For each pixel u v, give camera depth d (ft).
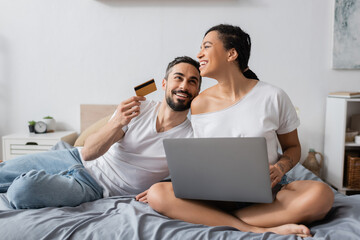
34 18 9.25
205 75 4.27
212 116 4.36
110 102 9.30
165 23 8.98
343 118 7.86
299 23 8.78
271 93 4.23
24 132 9.43
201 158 3.62
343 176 8.30
